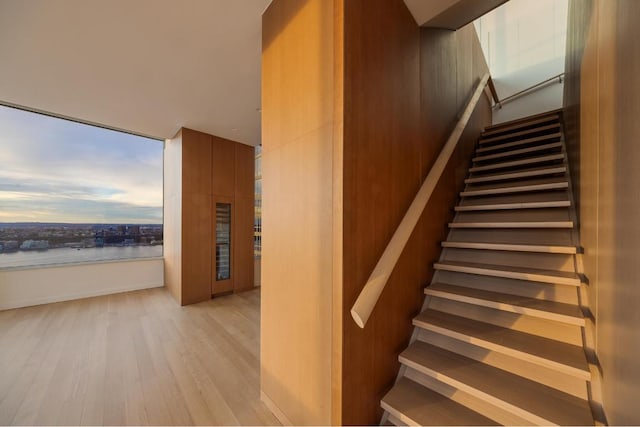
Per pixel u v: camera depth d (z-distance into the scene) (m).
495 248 2.01
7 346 2.78
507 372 1.47
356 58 1.43
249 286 5.18
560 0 4.57
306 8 1.56
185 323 3.45
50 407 1.88
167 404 1.93
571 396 1.26
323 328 1.44
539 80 4.78
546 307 1.54
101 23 2.04
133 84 2.95
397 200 1.81
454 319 1.82
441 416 1.38
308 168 1.55
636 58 0.83
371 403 1.50
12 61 2.51
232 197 4.94
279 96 1.81
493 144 3.52
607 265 1.13
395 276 1.74
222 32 2.16
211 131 4.49
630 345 0.87
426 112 2.29
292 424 1.67
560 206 2.04
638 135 0.81
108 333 3.12
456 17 2.34
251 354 2.65
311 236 1.53
